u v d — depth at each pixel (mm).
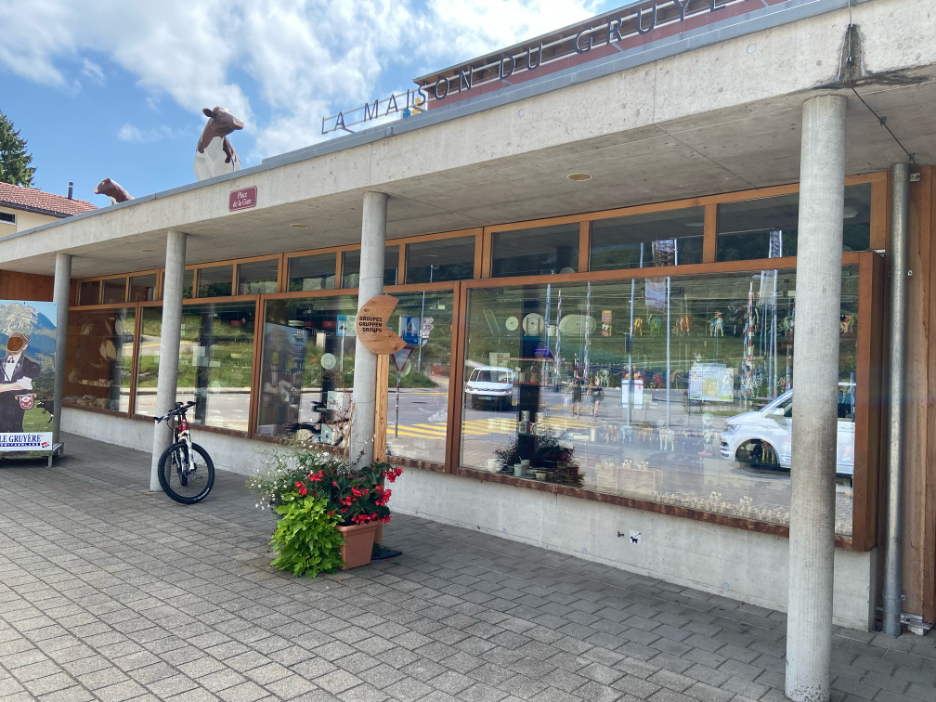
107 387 12273
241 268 9930
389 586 5008
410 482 7293
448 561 5684
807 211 3510
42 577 4926
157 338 11055
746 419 5078
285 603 4574
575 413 6105
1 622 4102
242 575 5125
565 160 4715
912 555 4543
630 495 5676
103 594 4621
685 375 5441
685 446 5402
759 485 4984
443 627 4266
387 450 7516
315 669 3617
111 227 8703
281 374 8875
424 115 5199
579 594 4996
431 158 5172
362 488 5477
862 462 4383
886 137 4008
